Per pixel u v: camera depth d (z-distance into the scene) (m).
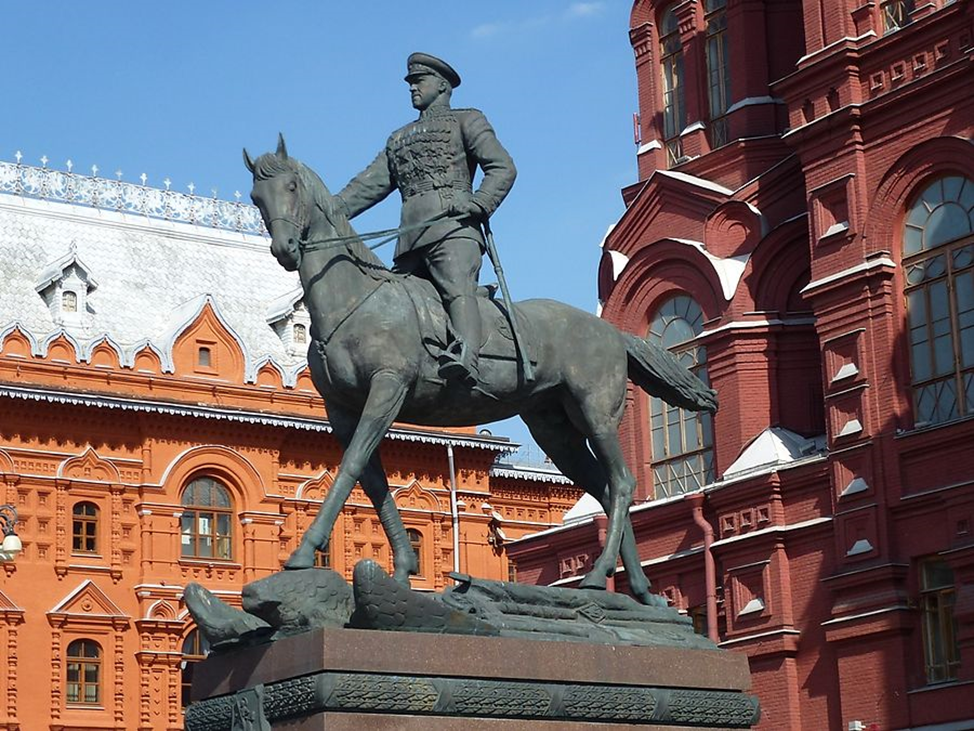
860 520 31.66
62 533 51.41
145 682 51.69
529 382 14.45
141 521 52.75
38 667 50.19
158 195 60.19
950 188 31.52
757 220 36.12
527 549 39.00
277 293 60.06
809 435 35.19
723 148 37.75
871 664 31.09
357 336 13.49
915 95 31.89
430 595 13.10
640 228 38.94
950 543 30.20
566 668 13.22
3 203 56.59
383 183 14.88
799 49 37.72
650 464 37.75
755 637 33.19
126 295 56.19
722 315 36.03
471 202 14.33
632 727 13.54
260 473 54.81
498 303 14.57
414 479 57.59
